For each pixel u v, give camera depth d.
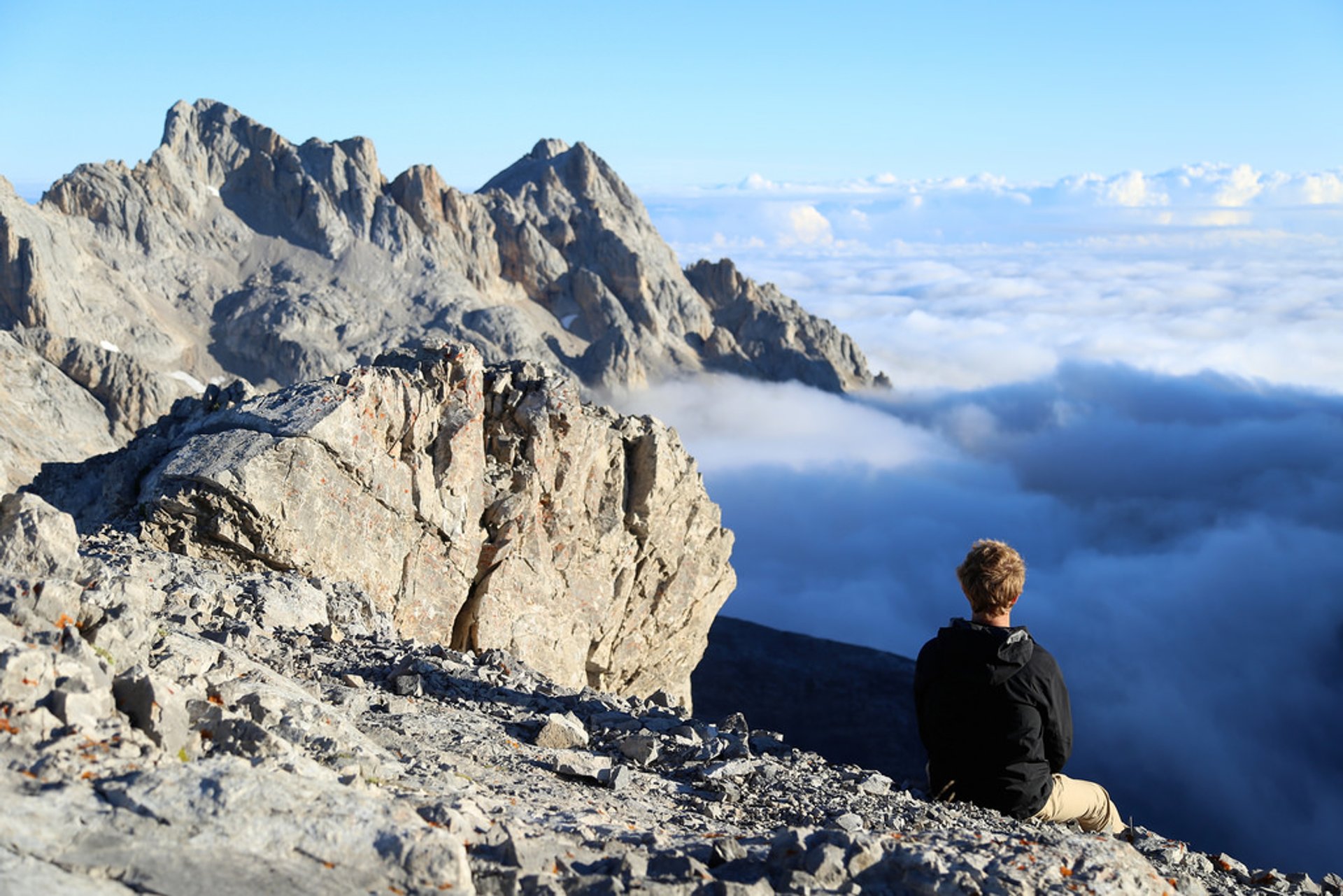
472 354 24.03
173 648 8.19
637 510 29.08
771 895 5.57
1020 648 8.09
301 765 5.92
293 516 19.36
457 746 9.24
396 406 22.05
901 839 6.49
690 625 33.03
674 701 16.17
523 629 25.31
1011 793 8.07
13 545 7.34
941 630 8.52
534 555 25.58
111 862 4.52
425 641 22.84
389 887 4.83
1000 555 8.46
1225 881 7.98
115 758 5.27
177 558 17.33
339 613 16.78
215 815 4.93
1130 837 8.66
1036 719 8.09
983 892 5.61
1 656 5.48
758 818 8.12
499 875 5.30
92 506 21.08
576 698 12.26
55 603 6.57
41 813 4.66
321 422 19.97
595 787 8.69
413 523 22.31
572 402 26.14
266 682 8.66
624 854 5.90
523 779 8.45
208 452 19.19
